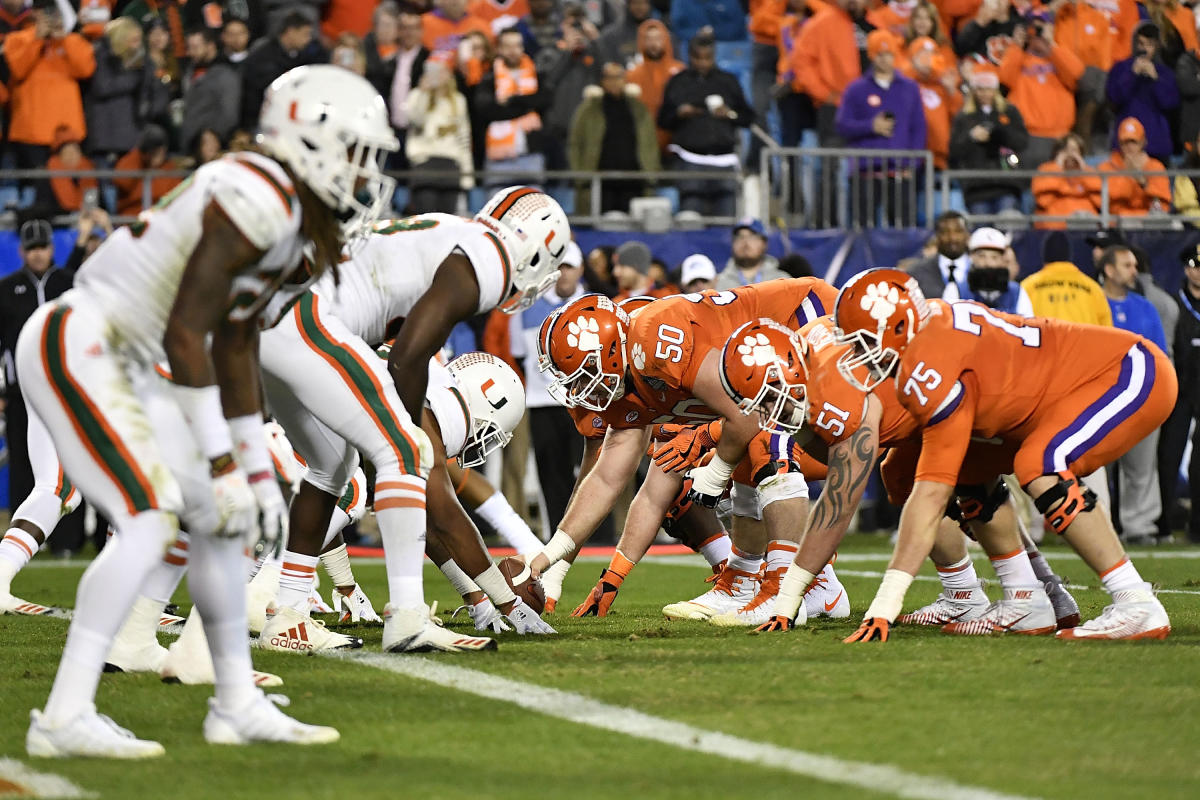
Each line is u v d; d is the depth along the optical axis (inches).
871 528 1797.5
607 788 437.4
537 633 806.5
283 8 1955.0
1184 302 1606.8
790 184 1846.7
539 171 1738.4
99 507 499.5
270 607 816.3
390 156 1779.0
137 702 594.6
